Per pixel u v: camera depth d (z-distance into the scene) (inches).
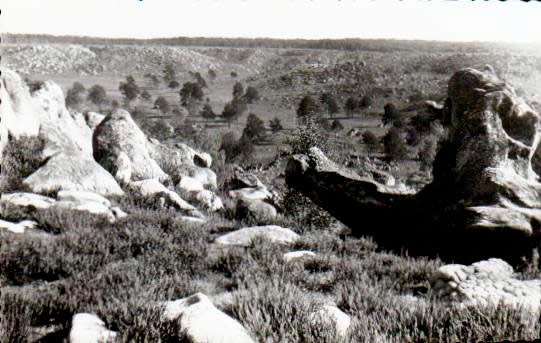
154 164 538.9
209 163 757.3
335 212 327.6
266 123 2691.9
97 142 527.2
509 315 153.4
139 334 137.6
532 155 308.2
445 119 322.0
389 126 2363.4
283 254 251.8
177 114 2962.6
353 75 3619.6
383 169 1296.8
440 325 154.0
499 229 247.0
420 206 295.1
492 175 269.9
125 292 174.2
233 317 164.6
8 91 425.1
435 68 3474.4
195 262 230.4
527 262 247.0
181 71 4165.8
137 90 3139.8
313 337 141.5
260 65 4471.0
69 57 3917.3
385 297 188.9
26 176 370.3
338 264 239.1
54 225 267.9
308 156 334.3
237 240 291.3
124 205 366.9
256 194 573.9
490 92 289.7
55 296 169.3
